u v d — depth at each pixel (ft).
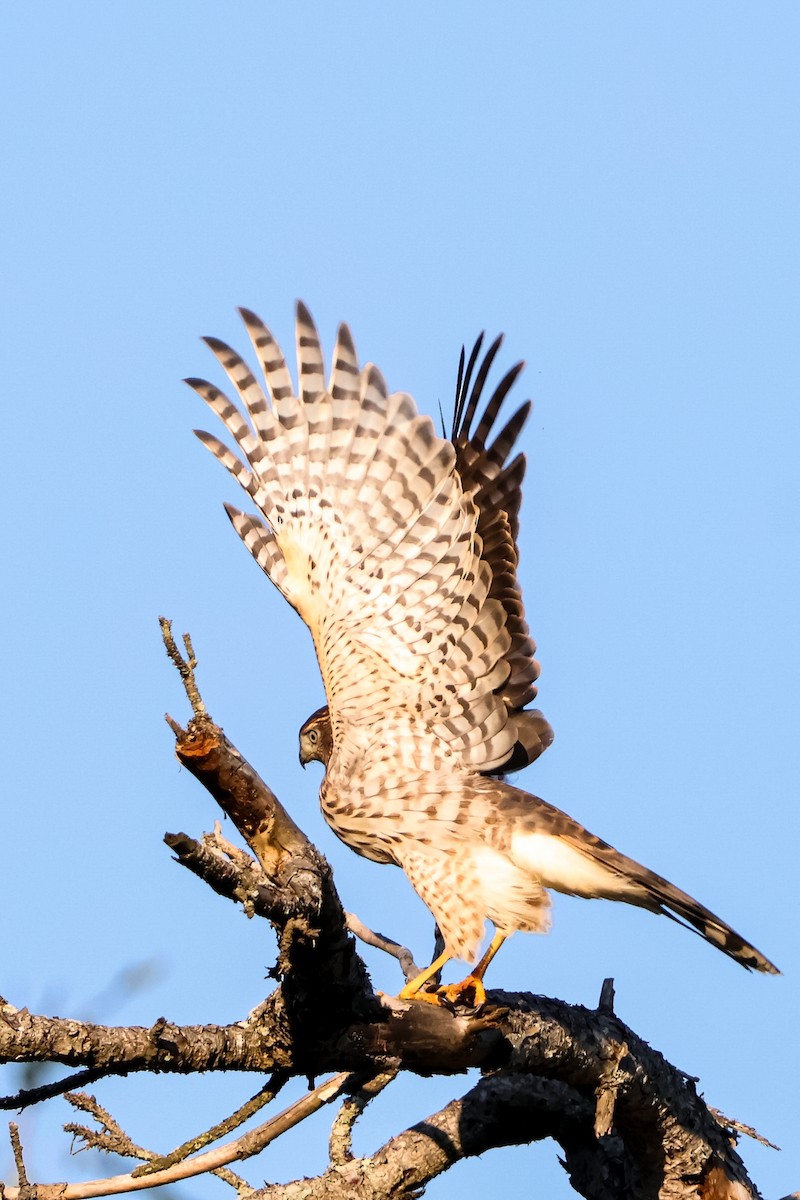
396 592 40.68
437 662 40.01
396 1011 28.86
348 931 25.99
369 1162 34.45
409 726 39.65
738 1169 36.47
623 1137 35.91
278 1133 31.19
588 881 37.19
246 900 23.56
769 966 36.01
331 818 39.86
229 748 24.72
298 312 42.68
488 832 37.86
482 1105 35.58
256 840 25.02
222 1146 30.68
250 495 42.68
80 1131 29.14
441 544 40.68
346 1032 27.02
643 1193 36.06
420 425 41.47
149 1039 25.04
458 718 39.65
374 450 41.78
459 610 40.14
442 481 41.04
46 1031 24.08
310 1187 33.76
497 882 37.55
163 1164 25.34
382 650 40.40
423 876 38.24
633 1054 34.19
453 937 37.55
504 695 39.86
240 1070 26.25
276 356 43.04
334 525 41.70
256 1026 26.35
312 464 42.24
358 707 40.11
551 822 37.68
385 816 38.88
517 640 39.99
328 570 41.50
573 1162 36.81
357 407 42.14
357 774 39.52
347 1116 34.17
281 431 42.70
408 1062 30.04
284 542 42.14
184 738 24.62
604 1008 34.99
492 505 41.11
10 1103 24.41
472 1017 30.76
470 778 39.01
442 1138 34.96
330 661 40.75
